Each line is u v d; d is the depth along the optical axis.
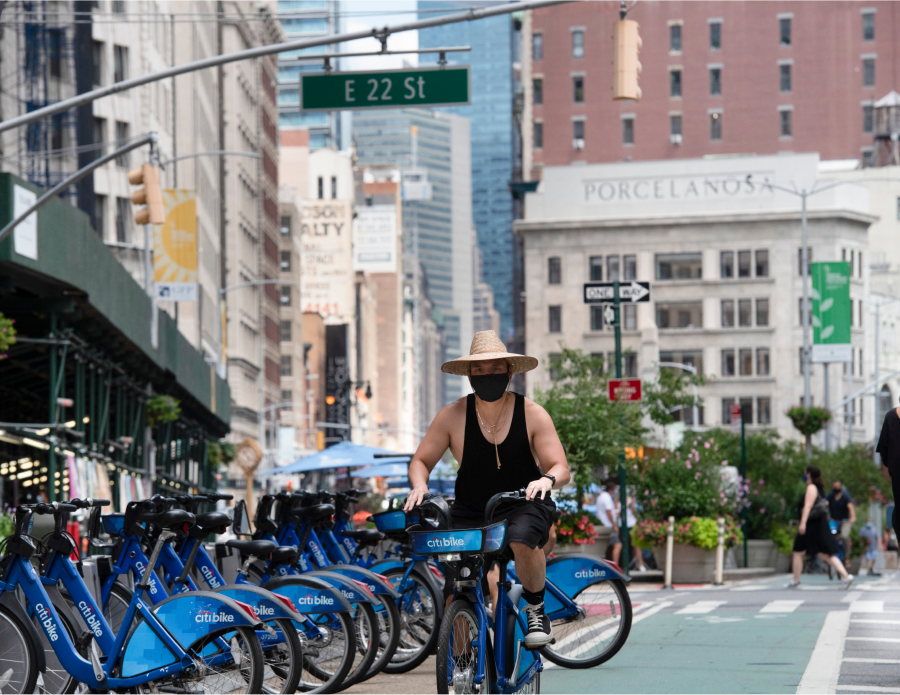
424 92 25.59
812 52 159.88
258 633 11.23
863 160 160.75
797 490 49.06
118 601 11.21
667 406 59.69
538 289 131.12
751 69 158.75
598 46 155.75
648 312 129.88
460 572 9.40
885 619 20.44
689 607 23.72
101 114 70.25
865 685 12.76
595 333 129.75
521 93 164.62
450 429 10.20
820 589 30.66
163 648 10.54
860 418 132.62
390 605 13.94
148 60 76.38
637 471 36.31
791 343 128.75
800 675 13.59
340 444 39.72
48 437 35.03
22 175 63.06
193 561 11.87
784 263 129.12
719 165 130.62
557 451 10.06
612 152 156.12
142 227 73.44
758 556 43.00
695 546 34.78
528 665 10.30
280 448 137.50
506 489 10.07
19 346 38.41
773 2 158.88
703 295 129.88
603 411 32.31
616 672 13.93
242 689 10.55
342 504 16.14
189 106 97.25
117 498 44.56
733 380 129.50
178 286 54.88
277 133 161.75
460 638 9.40
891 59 160.00
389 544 19.08
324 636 12.80
